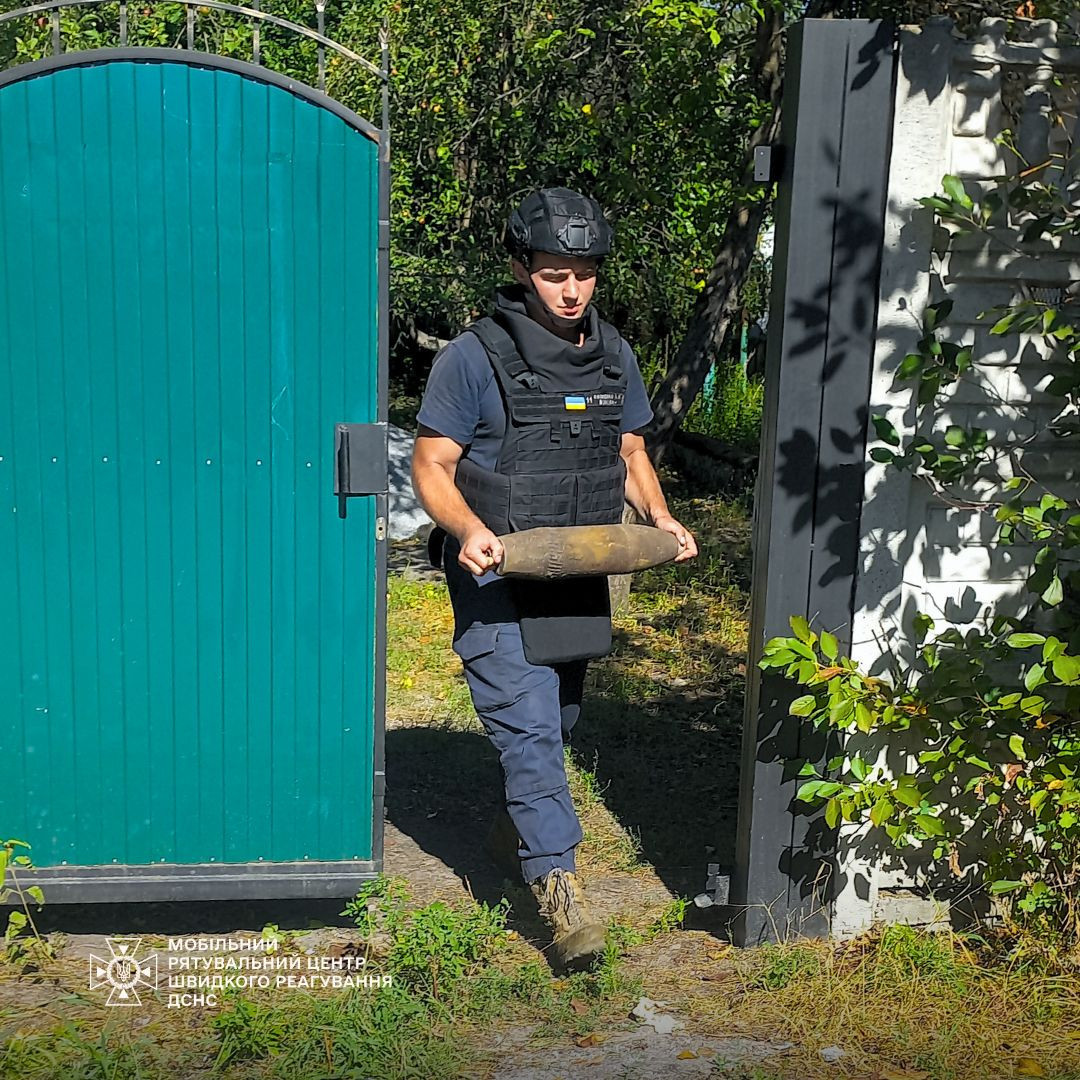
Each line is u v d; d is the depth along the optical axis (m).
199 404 3.57
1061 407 3.76
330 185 3.53
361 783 3.81
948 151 3.62
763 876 3.82
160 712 3.69
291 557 3.68
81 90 3.41
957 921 3.89
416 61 9.70
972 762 3.59
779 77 7.73
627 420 4.00
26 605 3.59
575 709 4.11
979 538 3.80
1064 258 3.70
